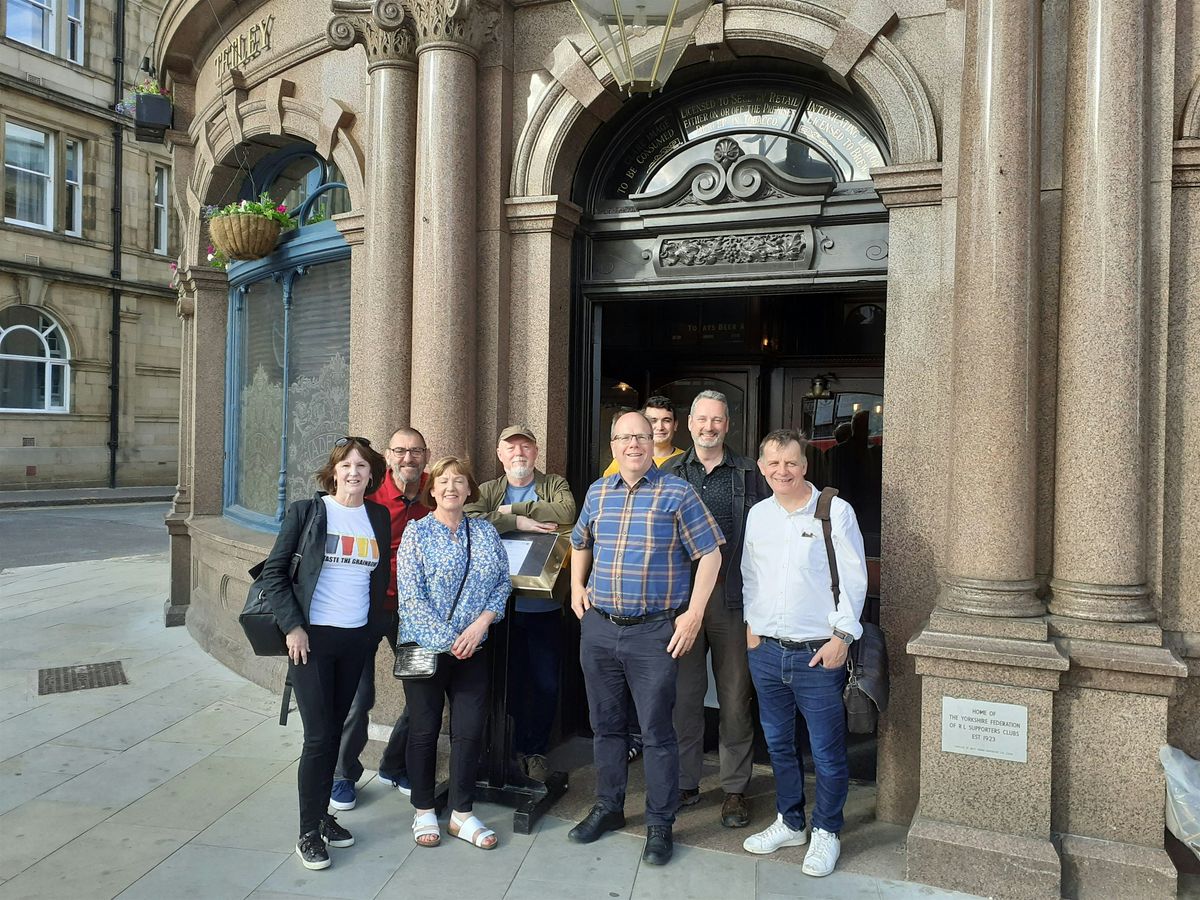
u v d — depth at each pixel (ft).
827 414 19.74
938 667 10.53
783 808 11.21
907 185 11.89
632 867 10.64
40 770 13.42
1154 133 10.50
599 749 11.51
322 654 10.55
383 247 14.93
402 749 12.57
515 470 13.07
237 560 19.20
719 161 14.53
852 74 12.42
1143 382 10.37
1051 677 10.02
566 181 14.93
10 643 21.39
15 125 64.34
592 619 11.21
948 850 10.23
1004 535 10.59
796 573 10.68
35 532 44.80
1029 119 10.51
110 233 70.08
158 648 20.95
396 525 12.44
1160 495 10.59
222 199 22.61
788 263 13.97
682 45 11.08
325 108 16.98
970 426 10.77
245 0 19.11
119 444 70.85
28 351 66.08
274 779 13.17
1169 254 10.55
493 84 14.56
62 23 66.08
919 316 11.90
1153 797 9.98
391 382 14.96
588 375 15.65
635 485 11.05
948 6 11.53
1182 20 10.65
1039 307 10.77
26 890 9.84
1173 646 10.54
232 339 22.79
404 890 9.99
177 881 10.09
